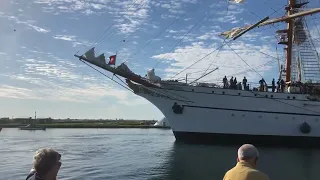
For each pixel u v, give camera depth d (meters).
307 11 42.62
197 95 39.28
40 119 176.50
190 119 39.53
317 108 39.41
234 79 39.44
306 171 23.50
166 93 39.59
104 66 38.00
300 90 40.22
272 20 46.12
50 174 4.77
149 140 59.16
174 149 36.25
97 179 21.00
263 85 40.50
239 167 5.81
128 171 23.84
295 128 39.28
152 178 21.06
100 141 56.59
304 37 46.31
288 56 45.25
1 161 30.59
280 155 32.16
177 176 21.58
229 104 38.91
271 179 20.75
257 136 39.03
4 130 117.00
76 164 27.72
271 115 39.09
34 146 46.72
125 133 92.88
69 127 143.38
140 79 39.09
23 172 24.48
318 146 39.34
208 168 24.44
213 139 39.38
